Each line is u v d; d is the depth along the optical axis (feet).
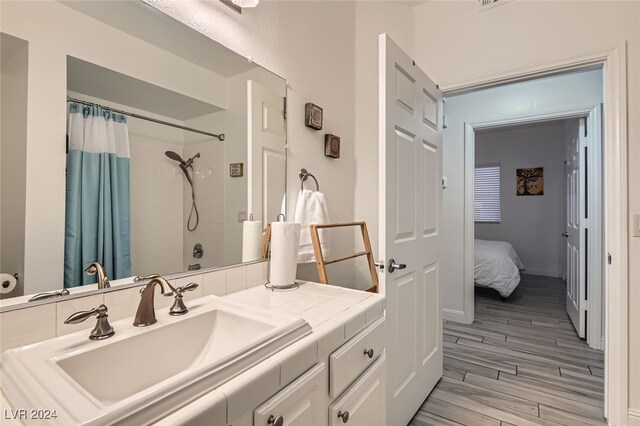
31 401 1.59
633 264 5.41
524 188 18.02
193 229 3.74
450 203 10.80
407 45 7.47
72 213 2.72
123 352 2.37
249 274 4.28
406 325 5.44
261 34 4.65
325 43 6.05
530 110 9.74
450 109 10.86
